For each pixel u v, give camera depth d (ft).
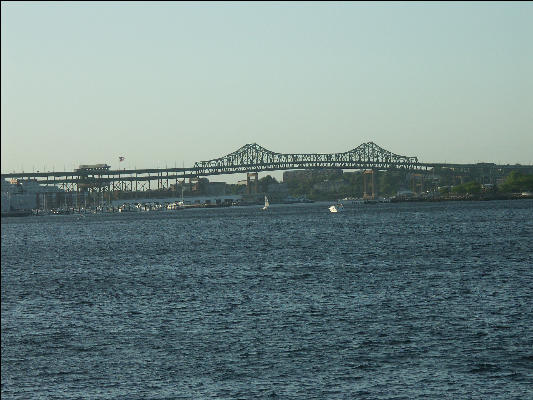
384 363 403.54
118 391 379.55
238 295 628.28
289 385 376.27
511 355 407.85
